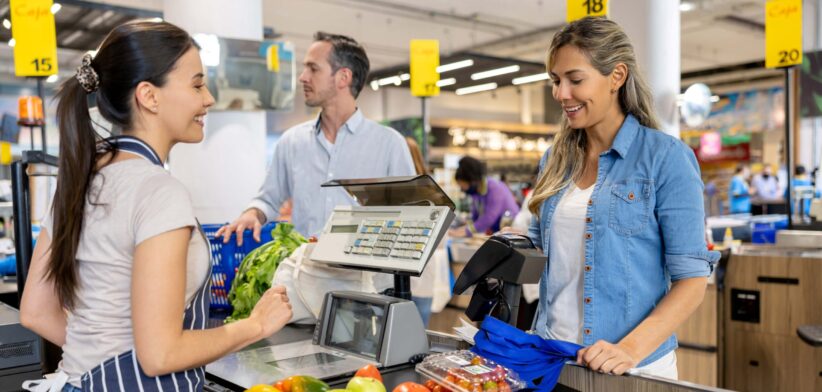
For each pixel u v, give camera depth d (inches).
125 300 45.4
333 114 108.2
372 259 60.4
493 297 59.6
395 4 402.3
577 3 177.6
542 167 77.2
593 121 66.4
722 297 161.6
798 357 150.3
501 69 534.0
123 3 367.6
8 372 80.8
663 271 67.4
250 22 175.3
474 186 230.1
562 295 71.3
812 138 418.3
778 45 186.5
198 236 47.4
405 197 61.6
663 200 64.3
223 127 172.9
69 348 47.6
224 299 93.4
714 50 556.7
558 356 55.4
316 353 62.6
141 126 47.4
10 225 176.7
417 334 59.9
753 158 674.8
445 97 677.9
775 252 157.8
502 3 405.7
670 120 202.8
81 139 46.4
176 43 47.2
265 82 165.8
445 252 169.8
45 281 50.1
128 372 45.0
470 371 51.5
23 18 169.2
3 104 529.7
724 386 161.6
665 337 59.6
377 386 47.4
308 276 71.4
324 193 109.7
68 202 45.8
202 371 49.8
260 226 96.2
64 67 541.0
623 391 51.3
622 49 64.8
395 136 109.9
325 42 105.5
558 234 71.7
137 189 44.9
